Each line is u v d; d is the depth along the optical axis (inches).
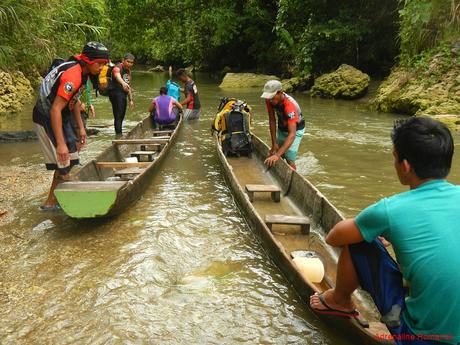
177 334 114.2
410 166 85.4
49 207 194.1
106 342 110.4
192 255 155.6
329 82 557.0
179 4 859.4
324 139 326.6
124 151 287.3
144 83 847.1
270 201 208.7
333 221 162.6
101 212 169.5
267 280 140.0
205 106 518.9
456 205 82.4
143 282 137.4
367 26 588.1
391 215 84.7
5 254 154.7
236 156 283.4
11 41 380.2
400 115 424.5
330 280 131.6
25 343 109.7
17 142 322.3
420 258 80.8
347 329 108.3
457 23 415.2
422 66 421.4
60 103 174.9
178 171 258.2
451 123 344.5
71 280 138.1
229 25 797.9
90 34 486.0
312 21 626.8
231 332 115.5
